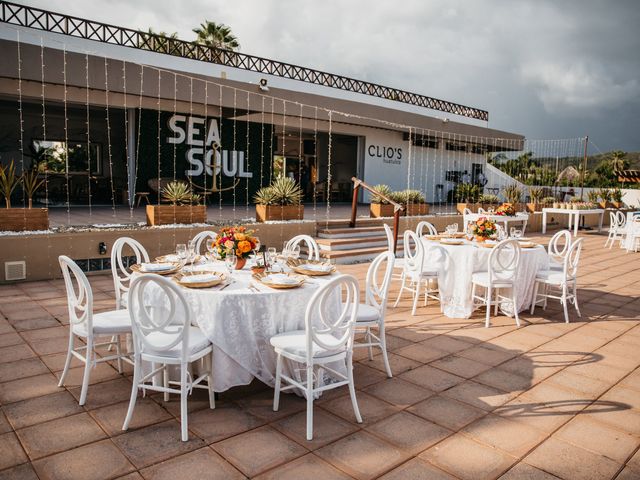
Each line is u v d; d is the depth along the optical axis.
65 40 10.01
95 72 10.28
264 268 3.53
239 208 12.91
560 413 2.99
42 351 3.85
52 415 2.82
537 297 5.94
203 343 2.84
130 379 3.36
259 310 3.02
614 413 3.01
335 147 18.94
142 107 12.31
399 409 3.01
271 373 3.12
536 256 5.29
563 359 3.95
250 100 12.62
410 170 19.06
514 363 3.84
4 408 2.89
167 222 7.81
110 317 3.23
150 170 12.65
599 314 5.43
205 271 3.48
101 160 14.66
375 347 4.18
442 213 14.02
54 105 13.13
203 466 2.33
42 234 6.37
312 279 3.42
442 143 18.69
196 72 12.09
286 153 18.20
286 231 8.75
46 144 13.73
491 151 22.88
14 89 10.43
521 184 21.42
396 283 6.88
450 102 19.09
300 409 2.98
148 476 2.24
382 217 10.77
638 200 20.20
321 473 2.30
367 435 2.68
